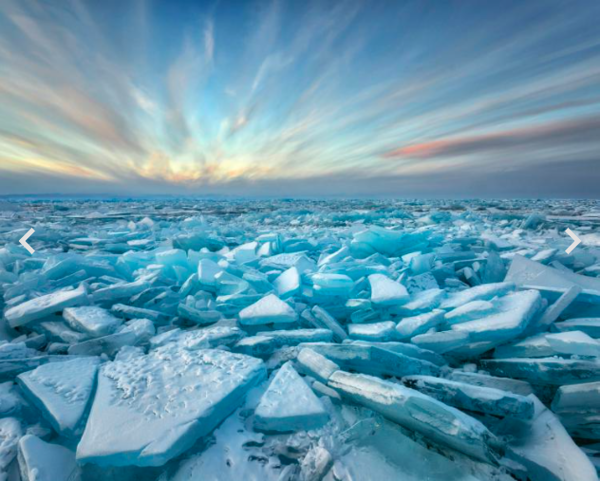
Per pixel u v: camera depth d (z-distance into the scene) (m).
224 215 28.61
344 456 1.96
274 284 5.55
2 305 4.75
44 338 3.78
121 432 1.97
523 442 2.03
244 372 2.64
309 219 22.02
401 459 1.92
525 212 26.20
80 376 2.68
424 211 31.73
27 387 2.53
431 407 1.94
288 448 2.05
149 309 4.54
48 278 5.73
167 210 34.62
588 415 2.18
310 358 2.88
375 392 2.21
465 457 1.87
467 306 3.74
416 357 3.15
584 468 1.74
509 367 2.83
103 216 24.48
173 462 1.96
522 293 3.94
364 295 4.83
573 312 3.97
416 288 5.25
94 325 3.62
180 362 2.82
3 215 25.47
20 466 1.88
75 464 1.96
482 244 9.14
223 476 1.86
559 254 6.65
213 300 4.96
